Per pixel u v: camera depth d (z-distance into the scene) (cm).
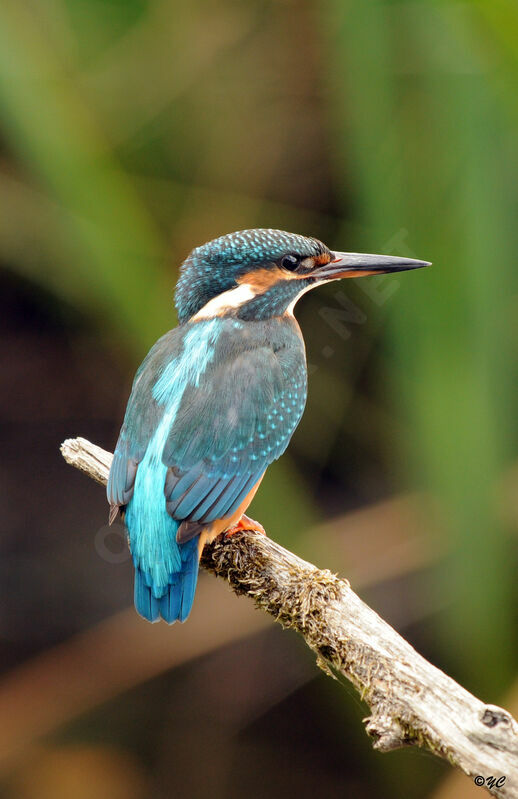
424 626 1169
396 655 612
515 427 1051
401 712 571
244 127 1177
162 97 1168
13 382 1320
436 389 1021
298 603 677
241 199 1185
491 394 1020
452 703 566
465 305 1014
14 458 1332
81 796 1072
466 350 1017
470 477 1027
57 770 1100
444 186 1013
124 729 1152
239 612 1188
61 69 1116
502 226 1007
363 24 1013
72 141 1072
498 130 995
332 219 1186
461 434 1020
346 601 666
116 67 1155
